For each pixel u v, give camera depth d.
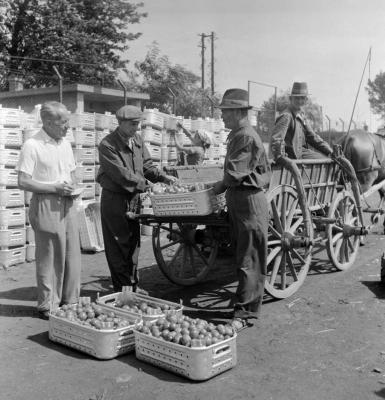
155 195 5.48
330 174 7.26
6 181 7.84
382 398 3.91
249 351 4.76
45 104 5.37
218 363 4.24
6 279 7.24
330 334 5.18
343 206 7.50
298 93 6.87
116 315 4.95
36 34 25.69
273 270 6.11
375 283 6.95
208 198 5.29
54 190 5.31
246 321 5.31
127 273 5.98
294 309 5.93
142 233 10.32
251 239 5.17
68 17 25.62
